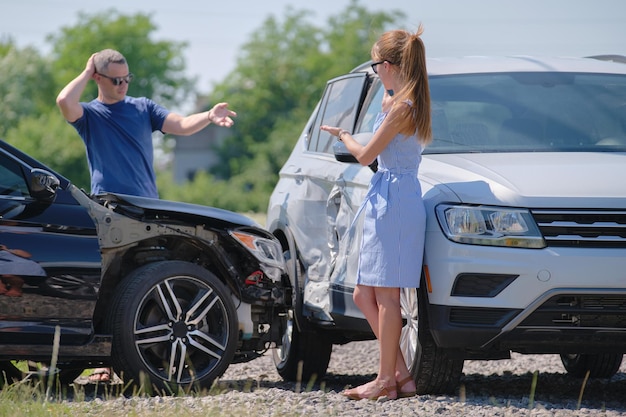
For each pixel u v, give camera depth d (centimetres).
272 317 1502
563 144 1438
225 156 17862
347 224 1441
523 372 1811
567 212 1227
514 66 1605
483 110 1491
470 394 1373
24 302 1290
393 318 1283
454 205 1259
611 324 1228
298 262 1625
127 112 1622
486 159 1363
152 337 1366
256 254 1465
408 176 1278
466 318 1244
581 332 1228
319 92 17712
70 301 1312
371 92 1574
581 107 1503
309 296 1566
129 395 1381
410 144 1279
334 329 1508
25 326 1288
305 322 1588
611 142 1445
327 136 1677
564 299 1223
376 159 1352
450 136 1448
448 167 1347
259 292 1477
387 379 1291
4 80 17438
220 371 1407
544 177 1273
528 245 1220
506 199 1240
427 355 1291
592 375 1681
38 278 1296
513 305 1219
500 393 1434
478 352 1277
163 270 1372
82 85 1588
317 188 1591
